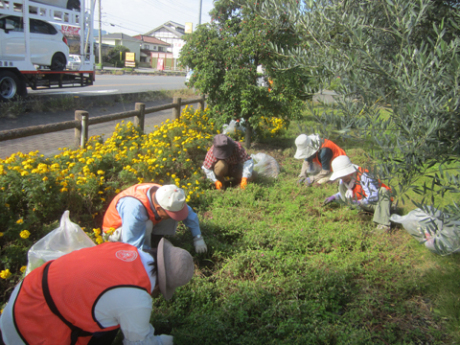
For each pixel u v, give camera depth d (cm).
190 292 303
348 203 416
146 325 193
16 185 356
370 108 217
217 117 769
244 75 682
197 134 670
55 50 1145
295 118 716
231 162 529
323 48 249
